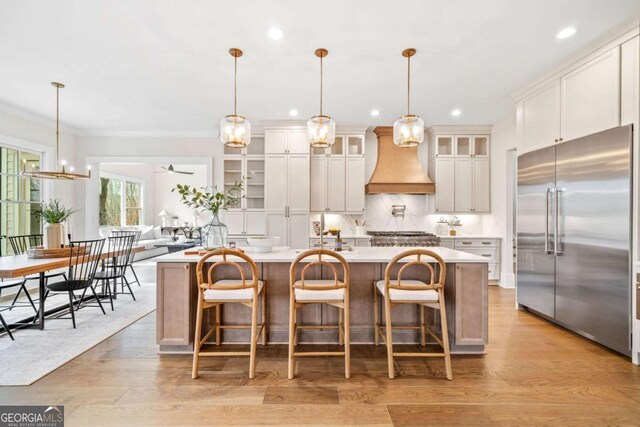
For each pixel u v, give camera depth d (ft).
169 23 8.16
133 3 7.36
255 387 7.06
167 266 8.61
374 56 9.84
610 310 8.64
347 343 7.50
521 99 12.37
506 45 9.21
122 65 10.47
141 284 17.29
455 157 17.92
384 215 19.24
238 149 18.81
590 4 7.43
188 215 34.73
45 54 9.72
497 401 6.56
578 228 9.63
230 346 9.24
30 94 12.95
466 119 16.71
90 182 18.76
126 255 14.39
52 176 11.84
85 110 15.02
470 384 7.20
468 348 8.85
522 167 12.28
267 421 5.91
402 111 15.29
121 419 5.93
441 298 7.58
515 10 7.64
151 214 34.37
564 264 10.17
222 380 7.34
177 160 18.81
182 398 6.61
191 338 8.78
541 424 5.86
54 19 7.97
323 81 11.73
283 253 9.60
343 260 7.44
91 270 12.03
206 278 9.32
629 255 8.16
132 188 31.96
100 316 11.83
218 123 17.24
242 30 8.47
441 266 7.55
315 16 7.88
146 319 11.56
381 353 8.81
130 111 15.19
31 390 6.86
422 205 19.27
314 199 17.93
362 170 18.01
